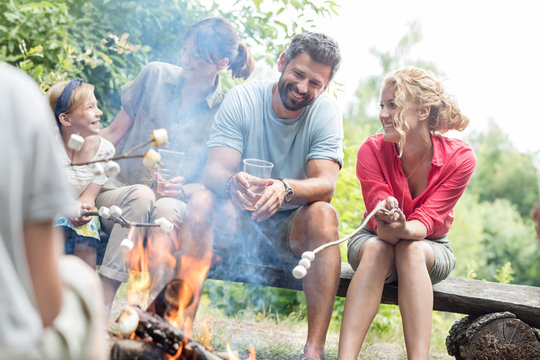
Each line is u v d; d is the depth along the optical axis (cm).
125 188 305
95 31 490
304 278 289
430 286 277
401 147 292
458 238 2266
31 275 123
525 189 2811
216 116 331
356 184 497
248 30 479
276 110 324
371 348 371
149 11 498
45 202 121
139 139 347
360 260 299
